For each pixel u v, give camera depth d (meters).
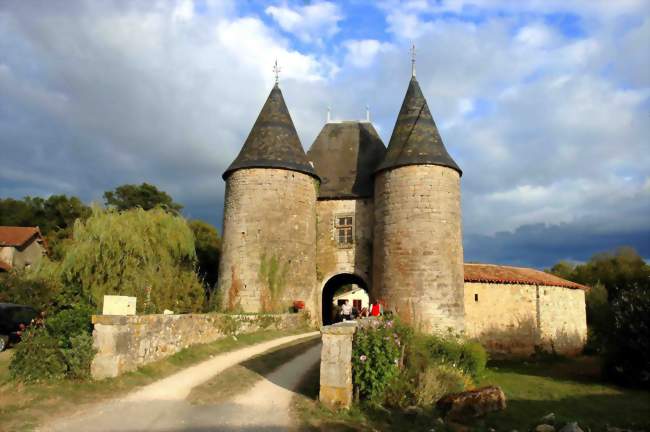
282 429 7.44
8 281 20.09
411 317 20.02
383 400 9.09
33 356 9.03
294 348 15.00
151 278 18.58
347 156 27.31
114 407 8.04
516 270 26.02
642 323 16.12
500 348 22.78
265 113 24.92
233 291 22.27
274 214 22.88
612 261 45.06
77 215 43.84
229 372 11.12
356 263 24.67
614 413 11.95
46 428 6.82
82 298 16.64
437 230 20.77
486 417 9.88
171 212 21.53
